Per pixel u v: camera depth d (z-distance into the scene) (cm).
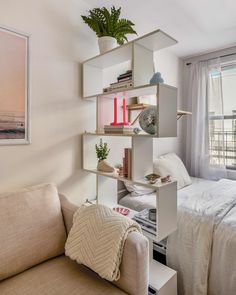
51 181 172
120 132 162
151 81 146
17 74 147
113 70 220
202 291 147
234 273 138
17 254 117
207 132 303
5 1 142
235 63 287
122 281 111
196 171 312
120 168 183
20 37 148
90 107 198
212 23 221
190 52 303
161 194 138
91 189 204
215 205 177
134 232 118
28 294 102
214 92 296
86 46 192
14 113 147
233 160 296
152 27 227
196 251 153
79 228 127
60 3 172
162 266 153
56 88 172
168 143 306
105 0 184
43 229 130
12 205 125
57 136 174
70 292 104
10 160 148
